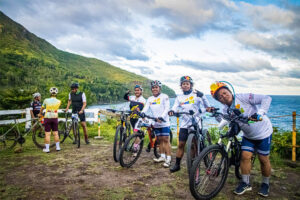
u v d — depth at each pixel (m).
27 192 3.03
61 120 9.26
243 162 3.07
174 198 2.92
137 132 4.45
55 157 4.99
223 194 3.06
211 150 2.83
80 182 3.45
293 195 3.07
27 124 8.36
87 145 6.56
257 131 2.90
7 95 11.13
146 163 4.64
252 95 2.87
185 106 4.02
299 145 5.07
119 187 3.27
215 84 3.02
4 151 5.56
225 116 3.04
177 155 4.04
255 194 3.08
